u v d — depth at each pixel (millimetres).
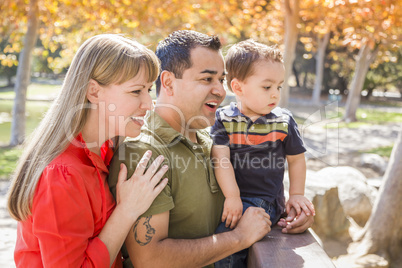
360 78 19422
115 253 1390
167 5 9992
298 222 1749
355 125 17938
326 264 1445
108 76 1384
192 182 1619
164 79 1669
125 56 1392
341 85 40750
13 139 11203
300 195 1882
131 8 9625
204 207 1653
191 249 1507
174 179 1575
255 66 1813
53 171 1307
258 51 1845
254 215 1640
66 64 12609
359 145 12586
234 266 1905
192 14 10961
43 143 1377
